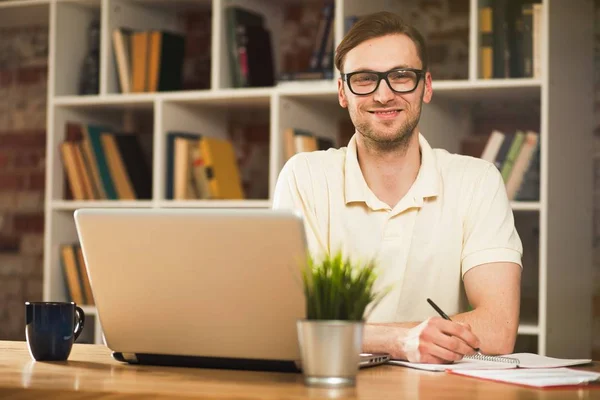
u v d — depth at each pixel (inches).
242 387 58.3
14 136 184.4
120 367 68.4
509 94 141.7
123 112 168.9
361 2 148.6
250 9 157.6
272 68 157.2
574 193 140.1
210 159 151.5
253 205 147.1
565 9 137.0
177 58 160.4
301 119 151.8
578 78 142.3
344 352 58.7
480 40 137.6
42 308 71.6
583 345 144.4
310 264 60.4
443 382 61.7
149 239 66.1
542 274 129.0
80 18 164.1
